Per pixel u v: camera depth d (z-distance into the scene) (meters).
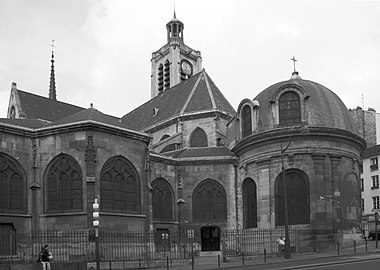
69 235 29.89
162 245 36.12
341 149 37.50
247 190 40.69
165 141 52.34
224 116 53.62
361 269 20.92
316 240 35.00
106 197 31.89
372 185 67.31
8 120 37.16
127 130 33.78
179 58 83.50
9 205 31.27
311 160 36.41
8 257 28.48
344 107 40.69
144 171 34.66
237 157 42.31
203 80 59.31
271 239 35.34
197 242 41.34
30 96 55.84
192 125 53.75
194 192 42.59
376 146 68.62
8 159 31.67
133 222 33.03
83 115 34.50
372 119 70.69
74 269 25.80
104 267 27.92
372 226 53.28
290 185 36.78
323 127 36.56
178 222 41.88
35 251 30.17
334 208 36.09
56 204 31.77
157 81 86.56
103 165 32.03
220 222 41.66
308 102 38.09
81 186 31.23
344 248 35.56
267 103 39.78
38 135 32.88
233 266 26.66
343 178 37.25
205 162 42.81
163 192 41.53
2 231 30.47
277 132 37.16
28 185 32.22
